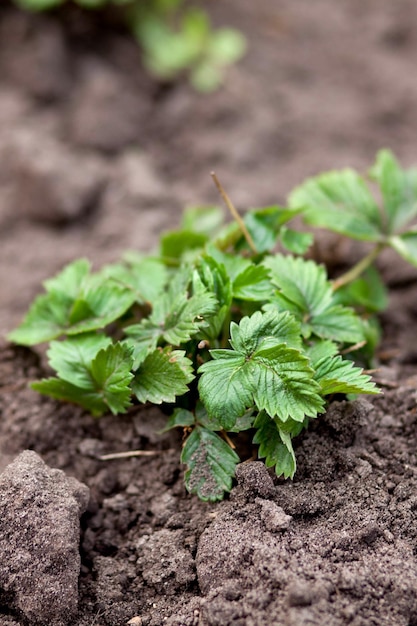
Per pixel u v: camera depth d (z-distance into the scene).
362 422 0.99
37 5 1.40
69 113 1.34
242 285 1.00
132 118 1.36
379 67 1.48
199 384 0.95
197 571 0.96
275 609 0.93
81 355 1.01
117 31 1.50
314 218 1.09
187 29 1.44
